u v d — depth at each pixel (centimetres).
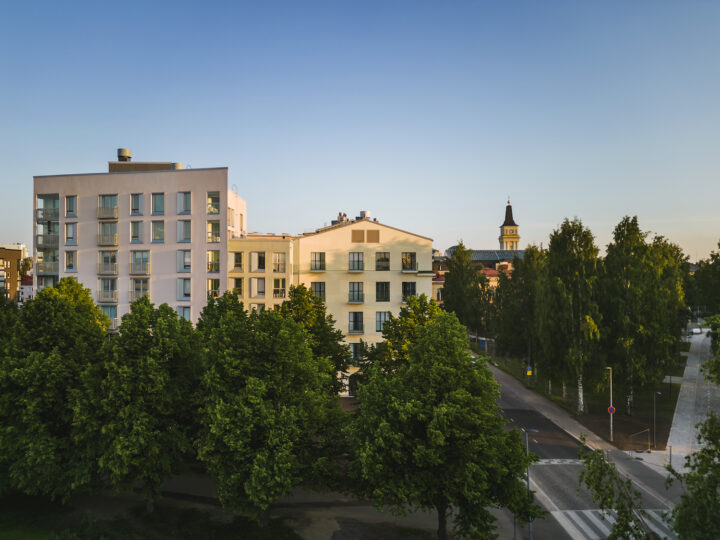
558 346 5231
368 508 3102
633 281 4991
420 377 2473
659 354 4822
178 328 2836
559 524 2927
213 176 5606
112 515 2867
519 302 6481
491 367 7488
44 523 2736
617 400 5622
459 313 8662
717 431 1736
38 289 5922
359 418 2534
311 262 5691
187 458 3259
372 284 5722
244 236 6694
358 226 5725
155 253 5666
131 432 2495
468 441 2275
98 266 5712
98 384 2631
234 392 2591
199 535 2634
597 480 1922
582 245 5231
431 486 2320
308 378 2748
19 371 2608
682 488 3362
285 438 2441
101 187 5753
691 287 8312
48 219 5875
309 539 2691
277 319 2706
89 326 3130
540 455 3984
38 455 2500
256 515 2500
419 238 5766
